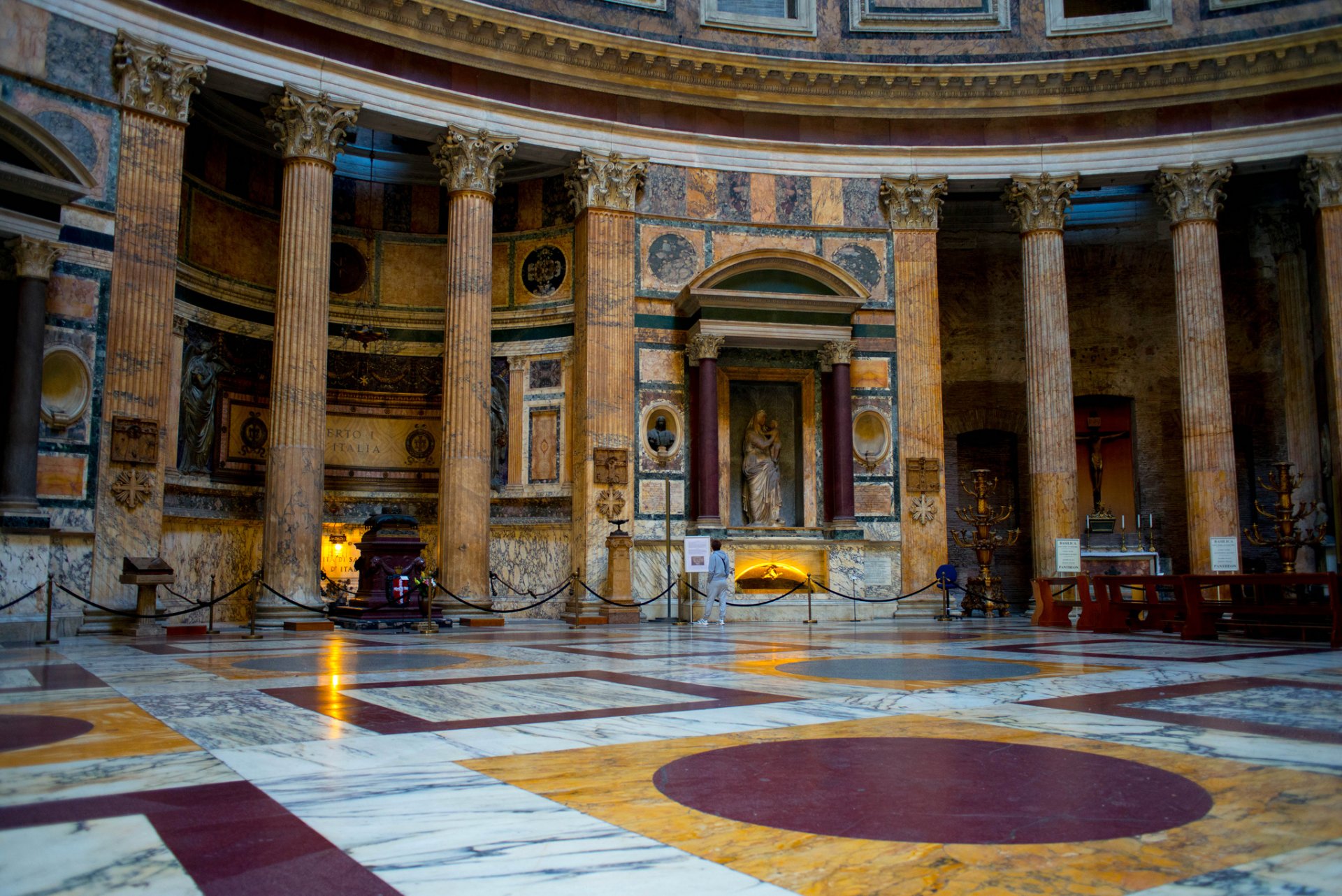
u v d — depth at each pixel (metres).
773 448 22.83
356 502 23.31
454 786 3.87
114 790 3.77
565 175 22.62
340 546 23.05
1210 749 4.70
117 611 15.21
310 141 18.78
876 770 4.18
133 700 6.61
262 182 22.72
